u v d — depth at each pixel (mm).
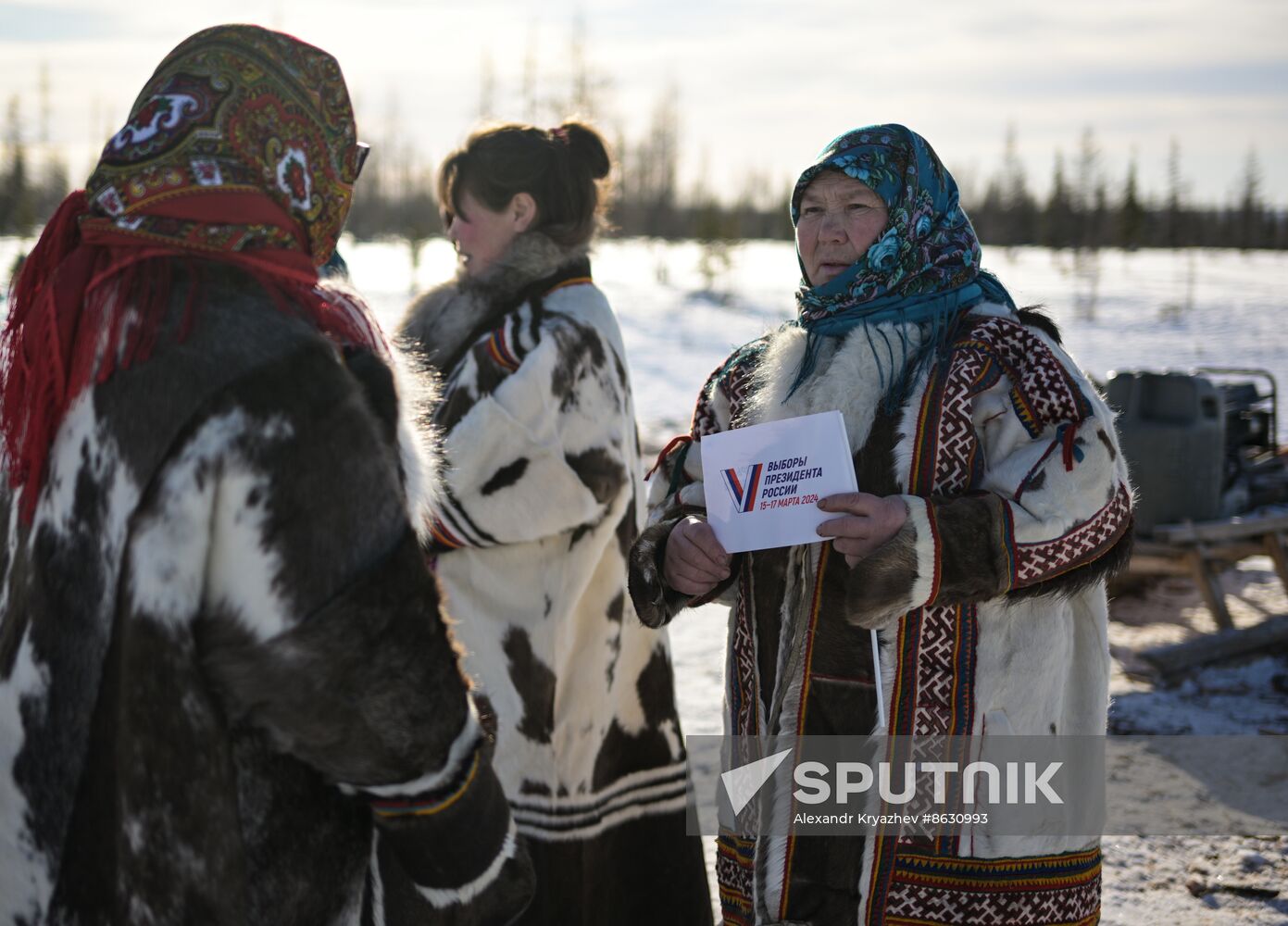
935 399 2037
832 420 2010
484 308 2629
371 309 1688
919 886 2037
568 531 2543
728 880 2273
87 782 1396
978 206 71250
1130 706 4875
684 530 2174
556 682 2539
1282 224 73375
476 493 2432
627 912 2688
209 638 1367
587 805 2584
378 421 1460
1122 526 2027
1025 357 2066
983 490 2023
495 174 2609
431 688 1438
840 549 1981
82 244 1499
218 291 1423
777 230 68125
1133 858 3539
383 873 1579
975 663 2037
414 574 1438
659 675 2715
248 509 1353
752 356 2357
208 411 1354
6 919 1418
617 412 2609
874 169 2135
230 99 1488
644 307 26188
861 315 2162
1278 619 5512
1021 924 2029
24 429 1474
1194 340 22938
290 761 1468
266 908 1457
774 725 2098
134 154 1474
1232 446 6367
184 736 1357
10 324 1516
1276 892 3303
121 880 1380
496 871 1580
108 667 1379
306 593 1365
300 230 1566
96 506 1392
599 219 2740
